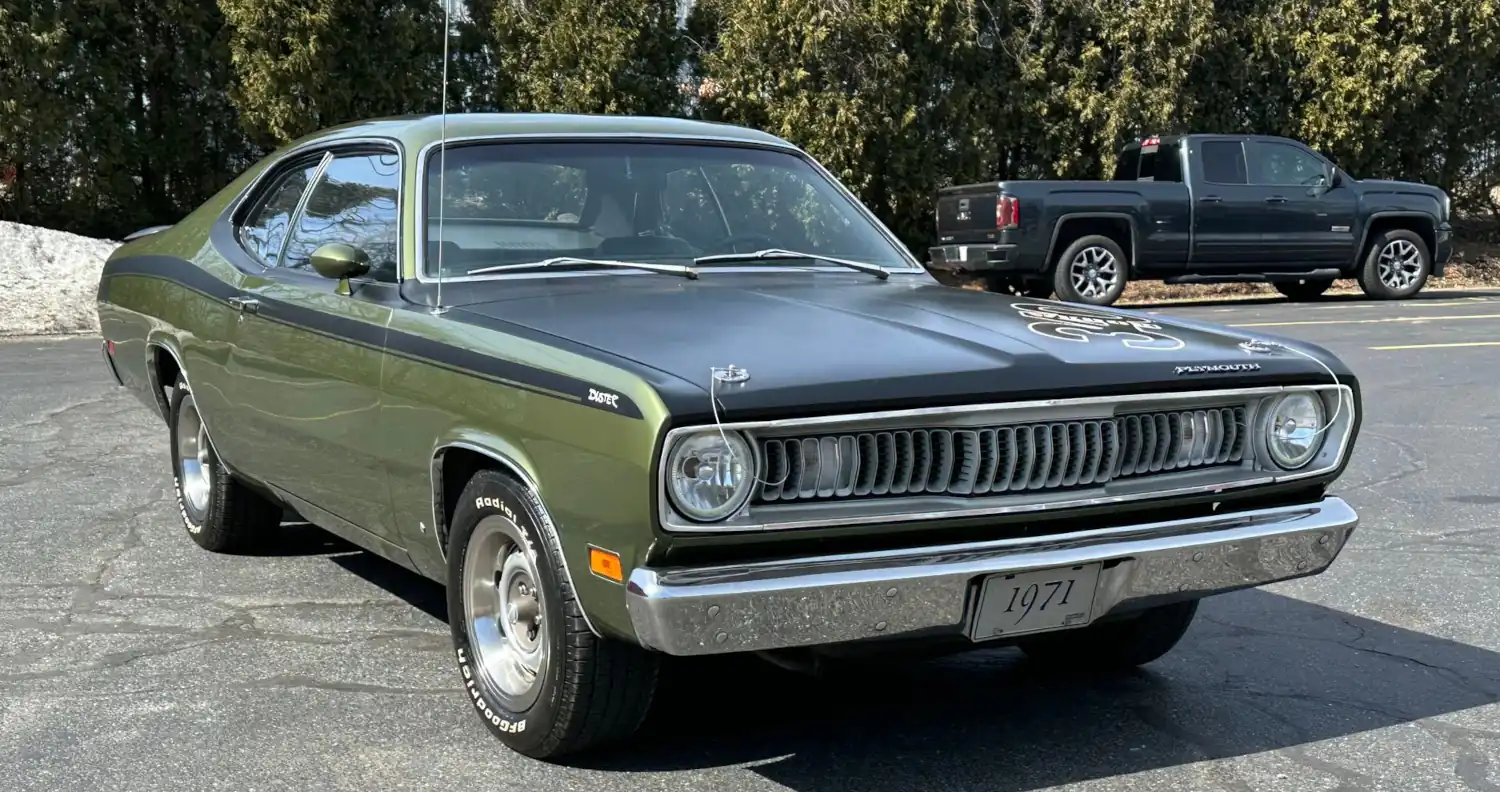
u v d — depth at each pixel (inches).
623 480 119.0
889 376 125.0
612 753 145.6
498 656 146.5
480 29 776.9
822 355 129.3
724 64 764.0
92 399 375.6
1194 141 660.1
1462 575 218.2
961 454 128.0
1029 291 689.0
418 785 136.9
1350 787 138.9
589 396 123.3
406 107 738.2
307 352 172.7
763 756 145.3
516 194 170.9
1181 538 136.1
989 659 179.6
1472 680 171.6
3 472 285.1
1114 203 638.5
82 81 703.1
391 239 168.2
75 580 209.5
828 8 723.4
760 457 119.9
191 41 731.4
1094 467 134.2
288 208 200.7
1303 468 147.7
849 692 165.8
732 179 185.9
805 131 743.1
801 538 121.1
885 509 123.7
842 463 123.4
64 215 745.6
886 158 765.3
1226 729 154.8
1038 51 797.2
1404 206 700.7
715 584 117.1
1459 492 275.6
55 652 176.9
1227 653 182.1
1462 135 893.8
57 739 148.5
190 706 158.2
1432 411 365.7
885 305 155.6
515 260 164.4
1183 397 137.6
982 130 777.6
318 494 179.5
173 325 215.9
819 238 185.5
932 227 800.3
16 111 675.4
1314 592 209.9
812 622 120.3
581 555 126.3
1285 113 852.6
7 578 210.1
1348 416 148.8
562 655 132.0
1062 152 802.8
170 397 234.2
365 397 160.1
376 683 166.2
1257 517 142.3
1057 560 128.7
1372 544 237.3
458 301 154.9
